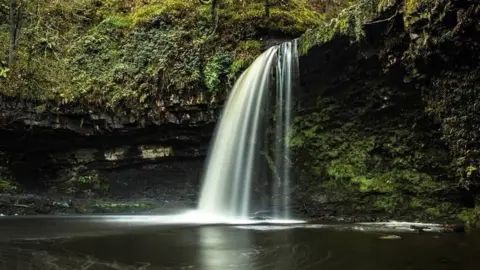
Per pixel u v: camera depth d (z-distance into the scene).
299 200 10.64
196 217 11.04
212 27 13.25
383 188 9.41
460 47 7.38
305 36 10.34
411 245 6.27
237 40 12.85
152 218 10.88
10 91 13.16
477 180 7.56
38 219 10.74
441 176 8.70
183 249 6.38
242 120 11.66
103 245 6.79
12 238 7.55
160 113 12.93
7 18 15.17
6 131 13.41
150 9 14.50
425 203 8.75
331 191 10.25
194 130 13.00
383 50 8.87
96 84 13.46
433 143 8.90
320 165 10.63
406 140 9.33
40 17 15.00
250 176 11.30
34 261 5.68
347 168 10.13
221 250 6.27
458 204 8.38
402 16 8.16
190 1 14.36
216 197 11.95
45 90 13.30
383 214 9.26
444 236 6.96
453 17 7.27
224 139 12.17
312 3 18.09
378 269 5.03
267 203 11.11
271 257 5.78
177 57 13.12
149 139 13.43
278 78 11.22
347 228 8.07
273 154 11.38
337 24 9.38
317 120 10.84
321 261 5.48
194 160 13.38
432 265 5.11
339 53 9.73
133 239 7.34
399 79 9.09
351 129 10.34
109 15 15.28
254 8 13.23
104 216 11.45
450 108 7.96
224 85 12.59
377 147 9.80
